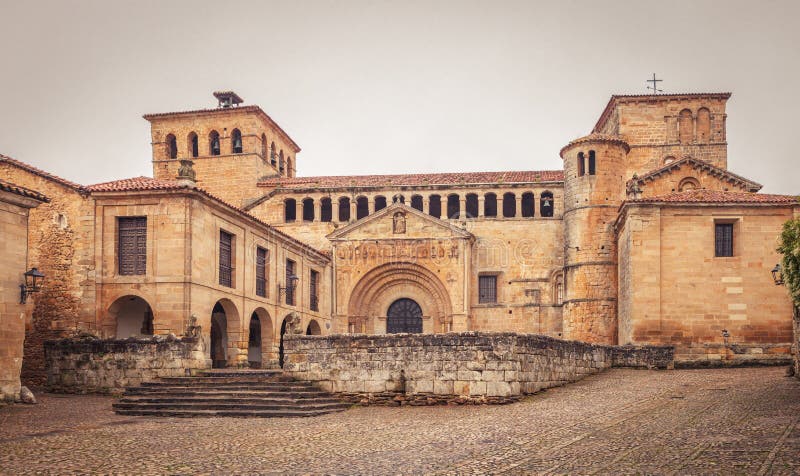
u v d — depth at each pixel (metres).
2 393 26.58
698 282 39.03
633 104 60.16
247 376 28.34
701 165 52.12
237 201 62.59
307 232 59.75
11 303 27.22
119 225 35.53
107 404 27.23
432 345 26.11
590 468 14.56
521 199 58.44
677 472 13.97
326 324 55.97
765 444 16.22
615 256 52.31
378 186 59.56
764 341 38.31
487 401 25.34
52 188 35.72
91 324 34.62
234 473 14.80
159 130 64.44
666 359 35.00
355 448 17.48
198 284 35.12
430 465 15.33
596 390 27.66
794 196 40.38
